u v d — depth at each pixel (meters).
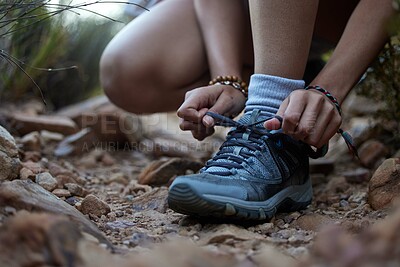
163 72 1.95
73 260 0.90
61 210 1.15
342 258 0.81
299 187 1.44
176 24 1.97
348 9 1.85
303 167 1.46
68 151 2.49
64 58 3.42
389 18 1.43
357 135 2.43
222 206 1.23
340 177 1.94
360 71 1.45
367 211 1.43
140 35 1.96
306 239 1.17
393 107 2.09
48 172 1.71
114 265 0.89
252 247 1.12
